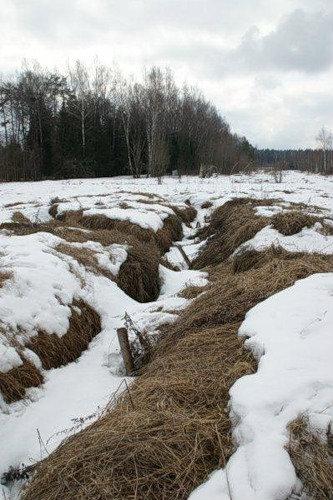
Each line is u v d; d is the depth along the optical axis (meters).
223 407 3.27
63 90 44.91
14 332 5.00
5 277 5.68
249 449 2.68
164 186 23.61
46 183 27.62
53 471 3.01
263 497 2.36
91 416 3.97
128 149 36.69
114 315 6.50
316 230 9.47
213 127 51.56
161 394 3.60
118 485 2.74
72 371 5.13
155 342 5.25
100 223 12.16
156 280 8.73
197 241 13.12
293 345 3.54
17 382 4.53
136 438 3.05
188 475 2.77
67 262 7.02
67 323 5.70
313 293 4.44
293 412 2.85
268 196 17.16
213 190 20.69
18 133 44.81
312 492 2.46
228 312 4.91
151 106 38.66
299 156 95.25
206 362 4.01
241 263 8.58
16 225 10.58
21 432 4.01
